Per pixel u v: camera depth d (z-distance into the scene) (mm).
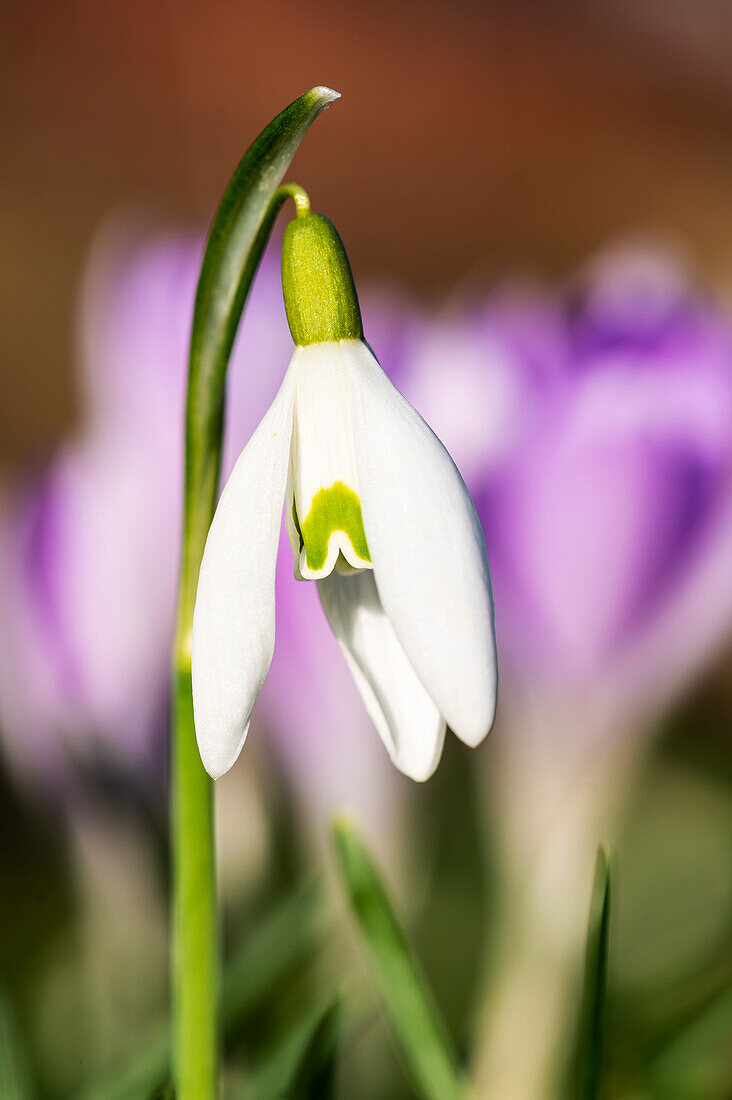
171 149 874
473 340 271
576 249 838
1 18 927
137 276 288
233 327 201
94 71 919
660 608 270
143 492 284
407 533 189
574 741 281
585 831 285
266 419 195
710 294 282
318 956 291
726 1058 279
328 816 297
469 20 991
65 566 283
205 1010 206
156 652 291
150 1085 250
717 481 265
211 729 191
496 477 267
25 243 741
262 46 962
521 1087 280
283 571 282
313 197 880
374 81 958
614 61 983
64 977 343
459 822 332
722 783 448
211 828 204
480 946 332
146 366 285
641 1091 281
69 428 606
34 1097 266
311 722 293
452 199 880
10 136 850
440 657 187
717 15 1005
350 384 194
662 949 350
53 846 339
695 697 465
